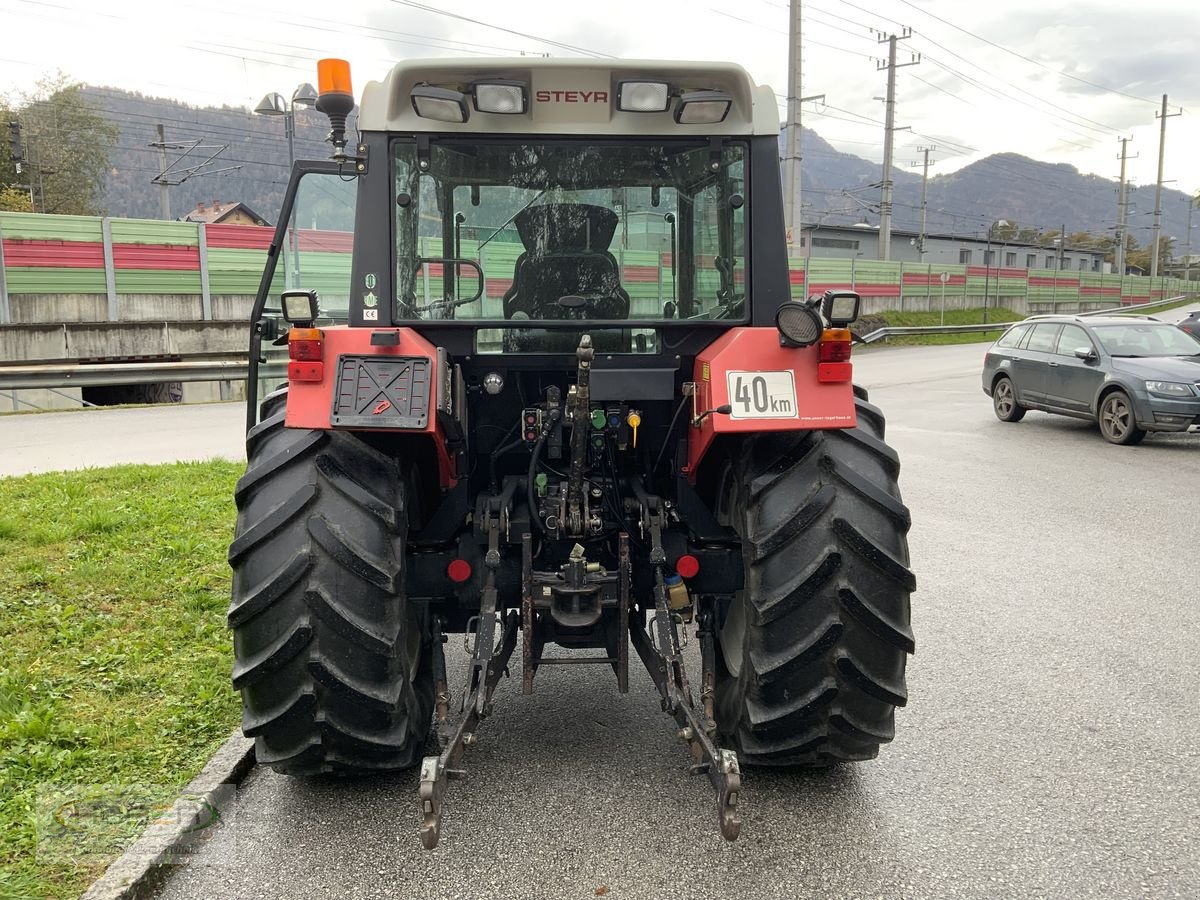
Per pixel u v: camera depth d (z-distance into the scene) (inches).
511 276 136.4
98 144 1962.4
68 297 808.9
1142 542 277.4
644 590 139.2
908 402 628.7
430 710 137.1
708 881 111.9
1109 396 463.5
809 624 119.9
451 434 130.4
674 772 139.3
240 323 853.2
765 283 137.9
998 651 190.2
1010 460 416.5
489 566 129.0
